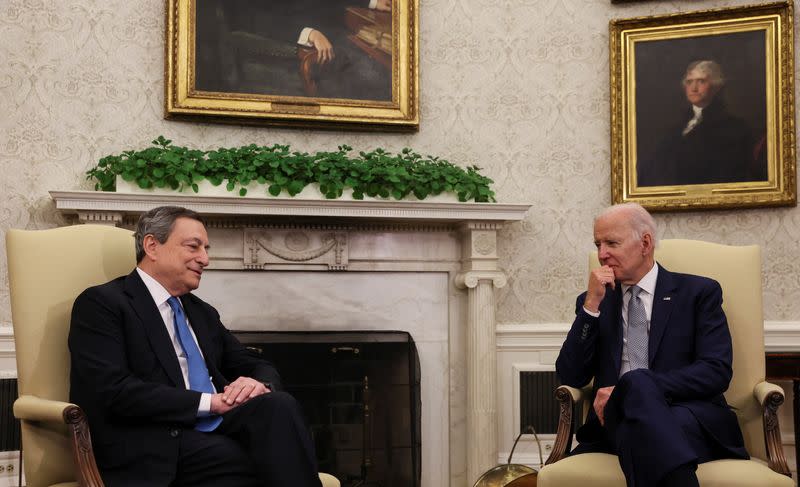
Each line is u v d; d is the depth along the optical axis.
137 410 2.32
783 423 4.15
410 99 4.36
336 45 4.35
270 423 2.31
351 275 4.21
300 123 4.28
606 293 2.90
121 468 2.33
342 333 4.07
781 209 4.25
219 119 4.20
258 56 4.27
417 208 4.01
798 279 4.23
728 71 4.30
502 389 4.32
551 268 4.42
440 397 4.26
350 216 3.97
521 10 4.48
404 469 3.94
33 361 2.50
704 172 4.30
